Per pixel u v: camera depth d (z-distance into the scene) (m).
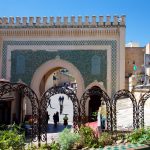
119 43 29.67
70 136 9.91
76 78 29.98
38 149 10.17
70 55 30.19
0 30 30.56
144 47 34.12
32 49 30.47
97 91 12.24
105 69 29.83
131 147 6.83
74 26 30.05
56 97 56.25
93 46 29.98
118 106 20.34
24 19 30.53
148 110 17.94
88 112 29.02
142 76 29.16
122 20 29.70
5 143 8.55
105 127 13.38
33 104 11.42
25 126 20.39
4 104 24.95
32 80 30.28
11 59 30.61
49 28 30.23
